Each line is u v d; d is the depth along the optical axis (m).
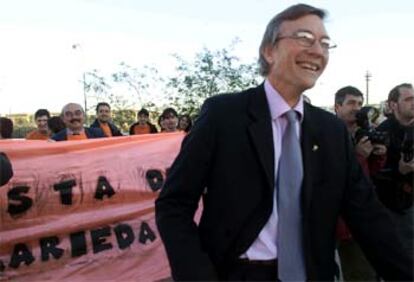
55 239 4.26
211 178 1.70
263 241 1.64
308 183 1.65
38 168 4.29
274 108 1.70
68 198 4.37
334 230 1.73
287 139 1.69
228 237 1.64
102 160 4.60
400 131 3.89
